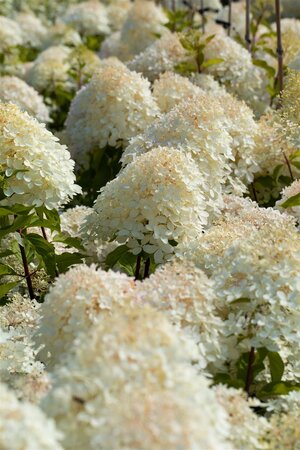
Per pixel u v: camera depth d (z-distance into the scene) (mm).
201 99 5352
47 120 8039
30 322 4363
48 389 3193
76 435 2619
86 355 2707
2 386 2654
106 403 2578
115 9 12344
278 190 6113
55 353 3418
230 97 6016
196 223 4492
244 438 3035
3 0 13906
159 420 2447
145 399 2535
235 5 10430
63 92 8984
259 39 8719
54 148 4918
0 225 4809
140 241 4531
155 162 4457
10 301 4965
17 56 10164
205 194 5051
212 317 3484
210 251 4207
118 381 2629
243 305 3654
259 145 6020
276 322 3576
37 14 14695
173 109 5426
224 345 3611
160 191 4367
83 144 6605
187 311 3457
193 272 3594
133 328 2744
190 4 10195
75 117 6730
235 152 5785
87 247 5602
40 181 4703
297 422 3164
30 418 2445
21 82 7996
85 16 11289
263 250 3641
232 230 4398
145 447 2395
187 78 6891
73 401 2658
